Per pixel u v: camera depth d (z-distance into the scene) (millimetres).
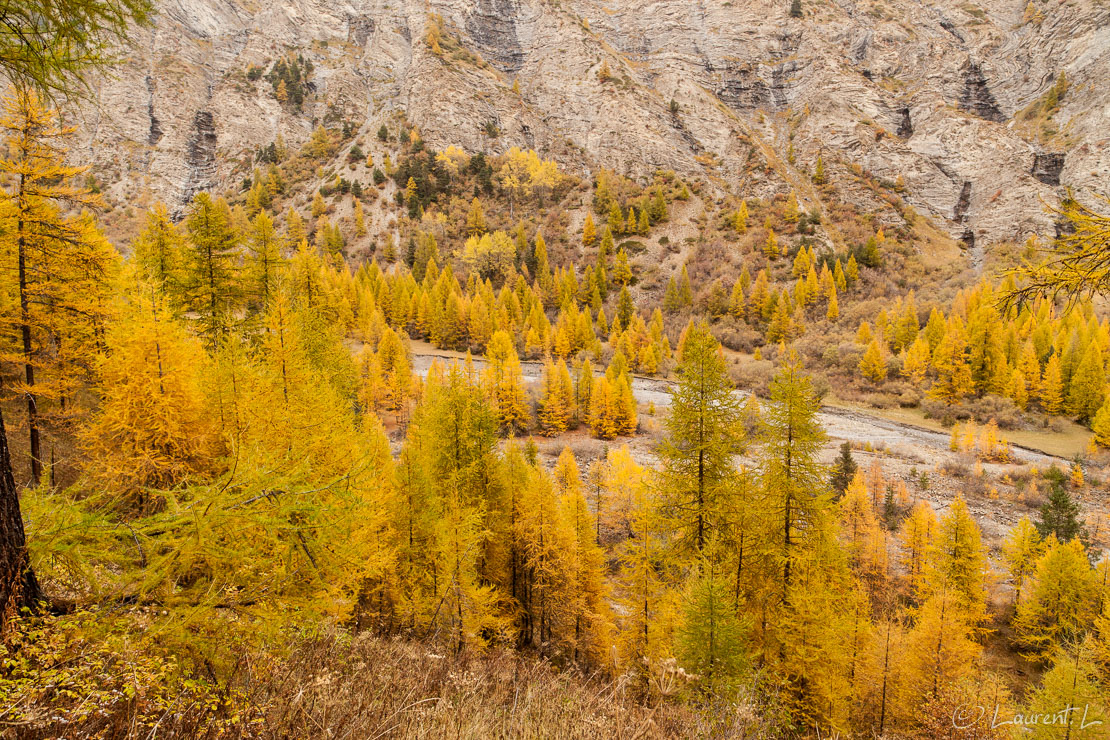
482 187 132500
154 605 3020
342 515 3945
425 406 28297
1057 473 41375
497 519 18906
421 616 11102
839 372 70062
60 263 13000
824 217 116062
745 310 88562
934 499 40625
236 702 3086
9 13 3711
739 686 9070
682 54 172625
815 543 14328
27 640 2871
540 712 4605
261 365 12734
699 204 123125
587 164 142250
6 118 11266
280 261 22078
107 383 12016
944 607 17672
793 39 173625
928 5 176375
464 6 188875
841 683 12656
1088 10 134625
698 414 15641
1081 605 22562
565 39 172375
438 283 89938
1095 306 77938
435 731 3555
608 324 92938
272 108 162625
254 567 3348
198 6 180125
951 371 61500
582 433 59062
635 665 10992
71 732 2434
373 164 134875
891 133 140375
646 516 16766
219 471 9289
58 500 3342
